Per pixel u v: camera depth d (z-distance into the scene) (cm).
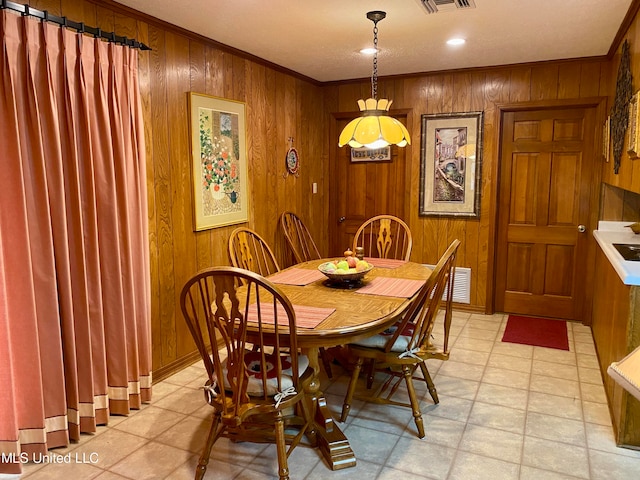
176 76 331
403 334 270
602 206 417
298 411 257
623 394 240
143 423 272
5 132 217
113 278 269
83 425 260
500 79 446
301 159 498
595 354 370
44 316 235
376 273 324
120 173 270
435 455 239
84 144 250
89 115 254
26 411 232
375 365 309
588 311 438
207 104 359
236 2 279
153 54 310
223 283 188
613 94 374
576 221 445
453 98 466
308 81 500
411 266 347
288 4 282
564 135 441
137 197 282
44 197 230
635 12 276
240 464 234
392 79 489
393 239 513
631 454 239
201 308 368
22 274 224
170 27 319
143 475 225
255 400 207
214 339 198
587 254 437
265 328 214
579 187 440
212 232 375
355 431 263
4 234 221
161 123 320
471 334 416
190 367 352
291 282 298
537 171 453
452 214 479
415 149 488
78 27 242
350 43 368
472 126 462
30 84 223
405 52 394
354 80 506
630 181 264
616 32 335
